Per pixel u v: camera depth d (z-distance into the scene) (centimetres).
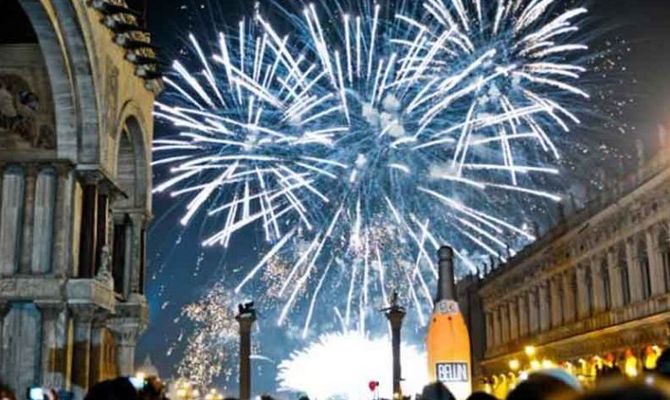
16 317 3769
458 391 1894
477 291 9962
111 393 821
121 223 4834
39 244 3806
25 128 3872
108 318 4272
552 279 7462
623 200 5759
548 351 7425
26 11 3578
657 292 5388
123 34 4206
